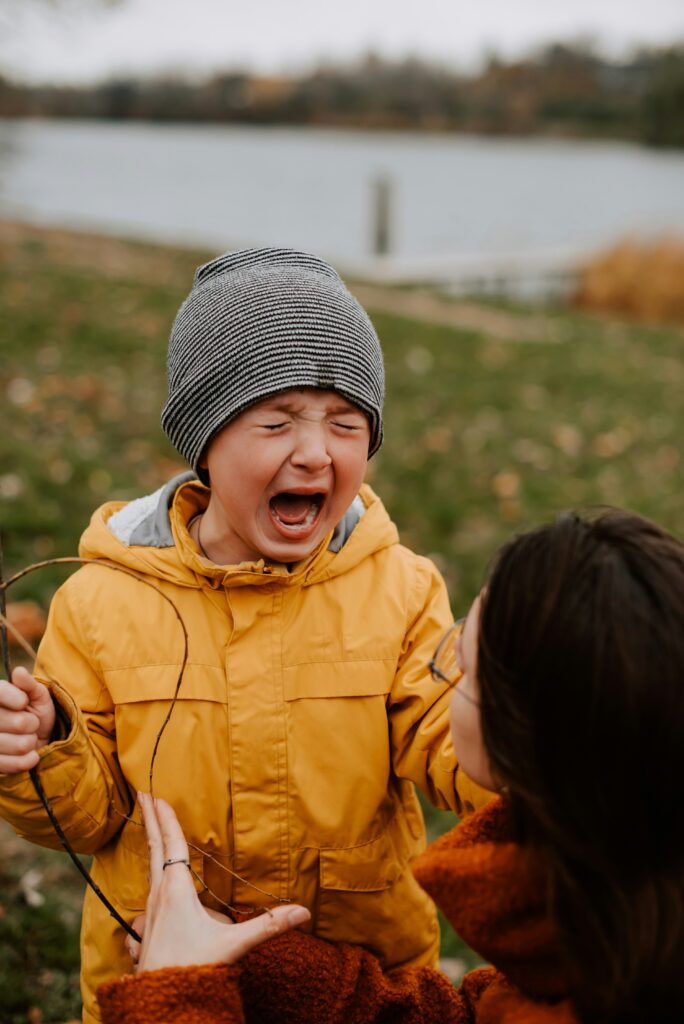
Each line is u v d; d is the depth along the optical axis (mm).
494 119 58625
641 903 957
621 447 6207
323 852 1393
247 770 1364
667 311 12188
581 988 1017
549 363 8359
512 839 1134
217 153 38688
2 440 4977
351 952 1390
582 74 58000
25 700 1229
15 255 10945
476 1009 1298
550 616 977
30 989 2111
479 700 1073
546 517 4855
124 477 4777
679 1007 962
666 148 47188
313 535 1354
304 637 1396
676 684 929
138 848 1420
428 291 12273
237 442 1298
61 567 3768
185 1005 1152
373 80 63531
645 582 971
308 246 16109
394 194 14781
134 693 1373
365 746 1402
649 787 942
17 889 2389
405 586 1484
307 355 1275
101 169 29609
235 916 1375
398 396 6910
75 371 6512
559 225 20359
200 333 1328
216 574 1364
